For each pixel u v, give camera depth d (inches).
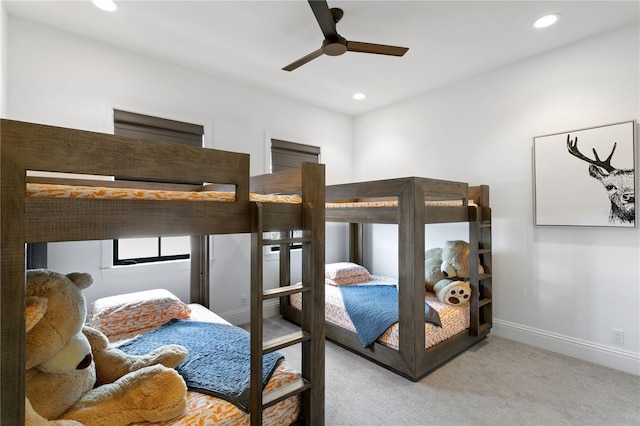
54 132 39.8
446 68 126.9
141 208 46.9
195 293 124.0
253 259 58.7
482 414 77.3
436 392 86.7
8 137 36.7
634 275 97.0
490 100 129.5
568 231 110.0
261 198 64.7
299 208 67.4
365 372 97.7
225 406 56.5
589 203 103.9
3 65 86.0
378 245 177.0
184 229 51.3
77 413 47.9
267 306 151.9
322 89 148.4
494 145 128.5
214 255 133.0
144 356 62.3
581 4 87.0
